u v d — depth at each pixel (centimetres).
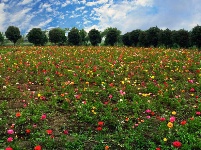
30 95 1196
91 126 873
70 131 835
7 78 1509
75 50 2945
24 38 9012
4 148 713
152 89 1232
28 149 721
